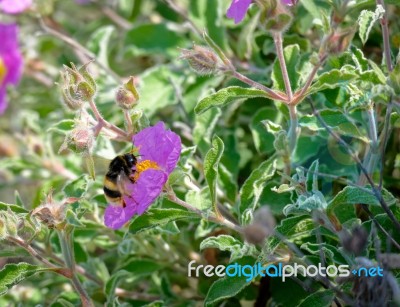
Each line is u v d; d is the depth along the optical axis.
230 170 0.59
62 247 0.51
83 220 0.56
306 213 0.49
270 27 0.48
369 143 0.50
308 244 0.49
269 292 0.55
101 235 0.59
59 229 0.50
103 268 0.59
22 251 0.52
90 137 0.49
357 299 0.45
